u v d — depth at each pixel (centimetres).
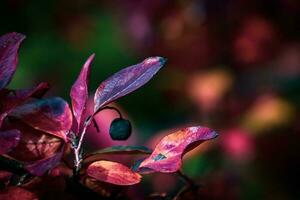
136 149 40
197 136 38
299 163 108
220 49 120
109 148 40
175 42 122
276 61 120
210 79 117
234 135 108
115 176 38
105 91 39
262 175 107
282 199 108
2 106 38
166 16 122
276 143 109
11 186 37
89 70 39
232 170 104
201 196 45
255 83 117
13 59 39
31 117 39
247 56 119
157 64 39
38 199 37
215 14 119
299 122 110
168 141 38
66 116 39
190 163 103
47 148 39
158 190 96
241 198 104
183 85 121
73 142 39
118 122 41
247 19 119
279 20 119
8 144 36
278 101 112
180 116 124
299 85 117
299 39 120
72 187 39
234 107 114
